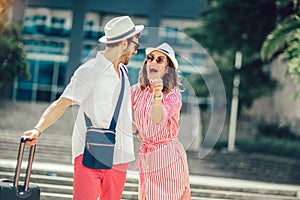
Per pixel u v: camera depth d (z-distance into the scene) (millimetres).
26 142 5719
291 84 28984
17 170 5719
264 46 18656
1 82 27297
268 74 27656
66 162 19094
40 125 5781
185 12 36375
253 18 24000
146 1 36781
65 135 22859
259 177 21078
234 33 24625
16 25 27047
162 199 5969
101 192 6039
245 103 28750
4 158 18016
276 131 28953
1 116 28250
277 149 25578
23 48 27234
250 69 27328
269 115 29672
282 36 18422
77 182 5891
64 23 38625
